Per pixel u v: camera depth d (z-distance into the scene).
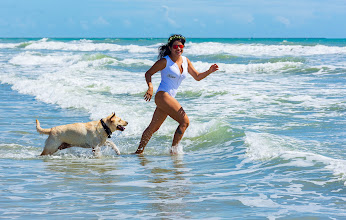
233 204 5.07
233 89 17.64
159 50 8.52
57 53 48.88
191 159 8.15
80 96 16.95
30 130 11.31
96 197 5.50
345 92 15.89
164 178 6.60
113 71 27.31
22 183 6.32
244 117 11.91
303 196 5.27
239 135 9.45
